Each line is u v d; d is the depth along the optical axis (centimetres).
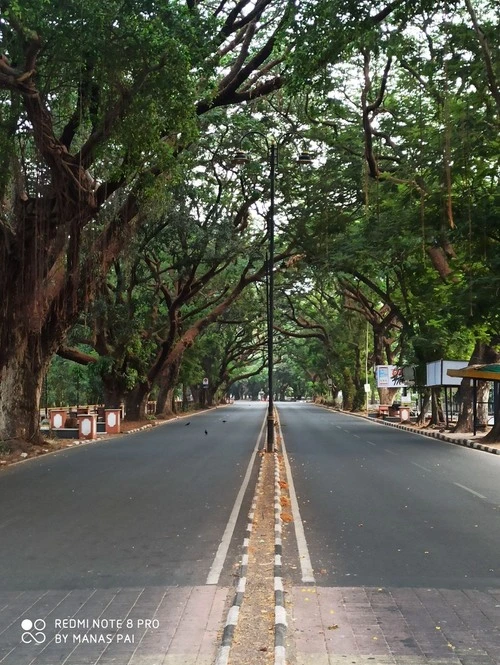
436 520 1070
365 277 3838
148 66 1356
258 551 849
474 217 2072
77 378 4972
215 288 5038
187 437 3058
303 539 930
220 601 648
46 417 3594
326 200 3025
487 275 2266
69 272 2219
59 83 1497
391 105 2630
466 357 3844
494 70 1573
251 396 18100
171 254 3569
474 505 1216
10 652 525
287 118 2928
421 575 747
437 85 1944
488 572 759
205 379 7706
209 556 827
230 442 2741
